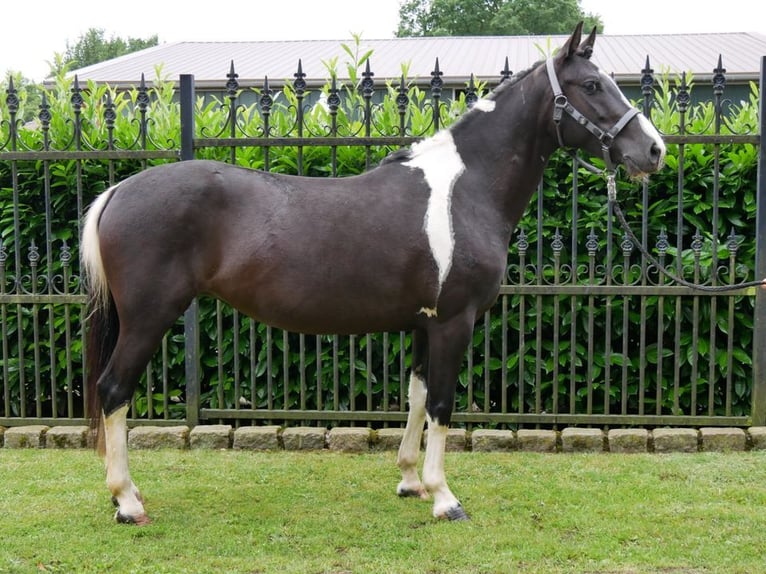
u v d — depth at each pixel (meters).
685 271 5.04
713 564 3.16
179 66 12.53
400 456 4.01
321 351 5.19
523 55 12.78
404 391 5.08
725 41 13.77
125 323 3.51
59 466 4.51
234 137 4.84
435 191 3.63
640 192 5.07
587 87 3.65
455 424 5.24
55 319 5.28
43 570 3.11
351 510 3.82
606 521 3.62
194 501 3.93
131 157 4.90
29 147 5.31
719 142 4.65
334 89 4.85
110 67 12.54
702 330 5.07
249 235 3.53
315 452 4.89
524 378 5.12
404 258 3.55
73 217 5.34
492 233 3.69
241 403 5.75
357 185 3.68
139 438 4.95
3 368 5.22
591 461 4.59
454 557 3.23
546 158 3.86
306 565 3.17
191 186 3.52
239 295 3.61
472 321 3.65
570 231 5.18
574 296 4.85
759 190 4.72
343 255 3.54
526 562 3.20
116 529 3.54
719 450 4.78
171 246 3.49
